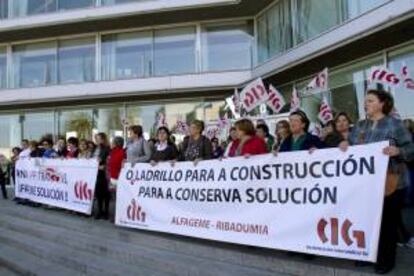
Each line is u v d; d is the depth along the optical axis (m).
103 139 11.59
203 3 21.08
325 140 8.31
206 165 7.92
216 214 7.68
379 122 6.04
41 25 23.61
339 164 6.10
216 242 7.92
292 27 18.55
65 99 23.81
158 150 9.83
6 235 11.63
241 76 21.39
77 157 12.90
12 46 25.78
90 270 8.25
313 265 6.15
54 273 8.62
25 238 11.09
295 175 6.57
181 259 7.51
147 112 23.22
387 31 13.03
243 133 7.68
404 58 13.81
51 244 10.27
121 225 9.62
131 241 8.90
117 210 9.72
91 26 23.59
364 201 5.82
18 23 23.98
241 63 21.97
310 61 16.27
